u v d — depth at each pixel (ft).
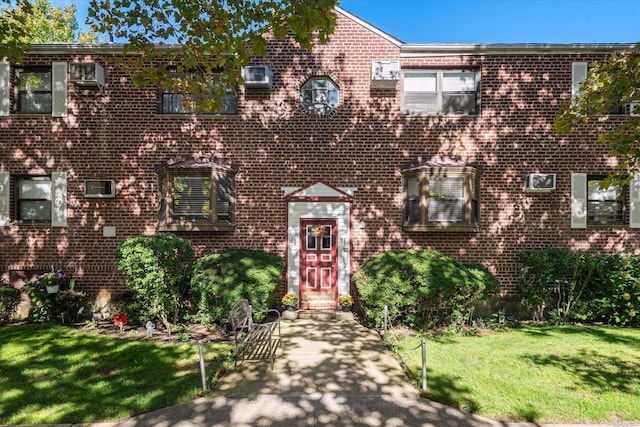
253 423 14.51
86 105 33.09
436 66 33.86
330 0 20.15
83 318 31.14
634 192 32.83
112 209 32.89
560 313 30.94
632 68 17.70
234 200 33.04
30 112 33.50
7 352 21.77
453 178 31.83
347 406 15.81
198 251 32.86
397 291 26.84
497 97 33.47
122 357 21.16
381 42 33.76
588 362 20.34
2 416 14.94
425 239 33.09
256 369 19.70
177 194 32.01
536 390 16.98
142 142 33.14
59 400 16.29
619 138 18.45
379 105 33.65
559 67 33.37
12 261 32.50
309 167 33.45
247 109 33.47
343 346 23.47
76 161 32.94
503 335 26.21
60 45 32.71
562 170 33.14
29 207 33.37
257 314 26.14
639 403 15.76
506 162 33.30
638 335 25.75
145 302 27.37
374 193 33.40
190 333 26.27
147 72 22.26
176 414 15.20
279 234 33.19
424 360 16.94
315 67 33.58
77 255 32.63
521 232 32.99
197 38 21.79
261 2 20.53
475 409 15.42
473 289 27.50
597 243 32.86
